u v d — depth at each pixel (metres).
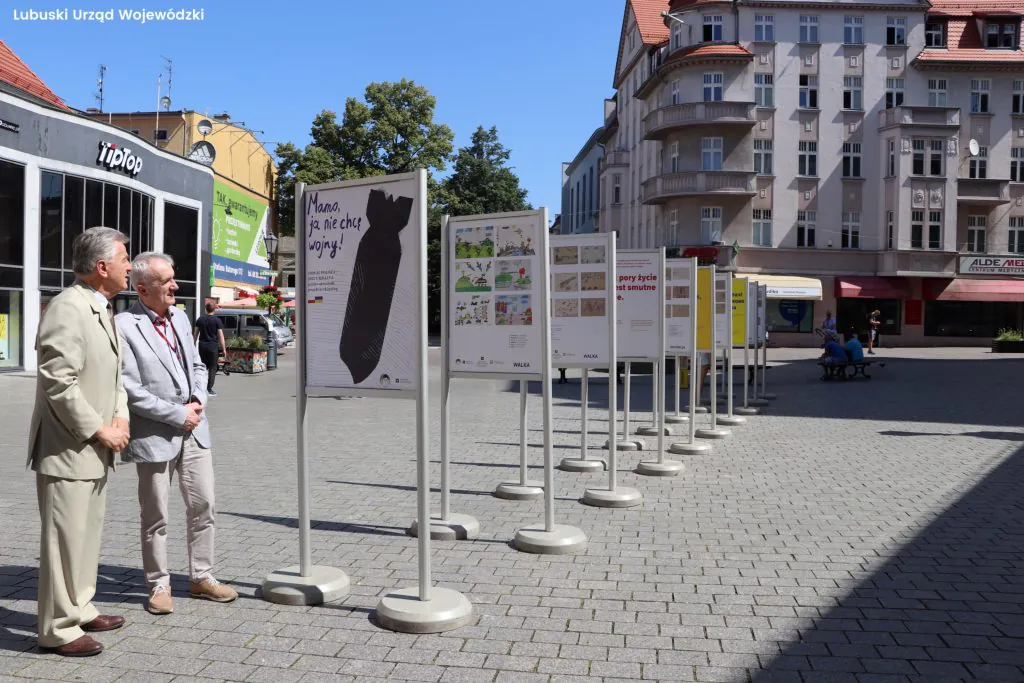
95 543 4.53
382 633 4.74
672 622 4.94
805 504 8.04
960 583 5.67
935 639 4.69
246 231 46.25
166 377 4.91
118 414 4.57
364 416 15.32
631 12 55.97
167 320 5.06
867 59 46.75
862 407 16.91
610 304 7.98
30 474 9.12
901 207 45.66
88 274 4.50
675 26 48.09
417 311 4.90
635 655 4.45
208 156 38.78
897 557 6.27
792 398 18.88
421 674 4.20
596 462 9.83
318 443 11.88
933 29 47.72
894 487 8.84
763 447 11.62
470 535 6.80
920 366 30.36
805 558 6.24
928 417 15.17
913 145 45.69
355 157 57.69
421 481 4.96
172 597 5.28
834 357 23.97
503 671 4.24
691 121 45.31
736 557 6.27
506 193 69.06
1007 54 47.31
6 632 4.68
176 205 31.70
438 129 59.22
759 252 46.16
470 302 6.98
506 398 18.92
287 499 8.16
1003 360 34.16
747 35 46.19
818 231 46.66
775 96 46.38
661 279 9.68
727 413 15.15
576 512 7.70
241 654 4.42
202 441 5.18
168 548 6.36
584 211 72.88
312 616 5.00
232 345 26.41
